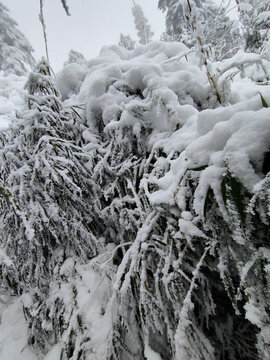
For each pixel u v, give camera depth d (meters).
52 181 1.39
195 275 0.81
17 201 1.38
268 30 1.96
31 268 1.43
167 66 1.63
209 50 1.32
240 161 0.59
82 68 2.19
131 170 1.34
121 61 1.99
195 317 0.98
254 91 1.36
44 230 1.43
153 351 0.93
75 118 1.66
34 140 1.51
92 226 1.61
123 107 1.41
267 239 0.63
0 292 1.86
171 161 0.99
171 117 1.16
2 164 1.47
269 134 0.58
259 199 0.57
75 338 1.10
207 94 1.38
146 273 0.98
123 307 1.07
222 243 0.74
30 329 1.44
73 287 1.27
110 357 0.98
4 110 3.93
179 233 0.88
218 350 0.96
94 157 1.52
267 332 0.58
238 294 0.63
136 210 1.17
